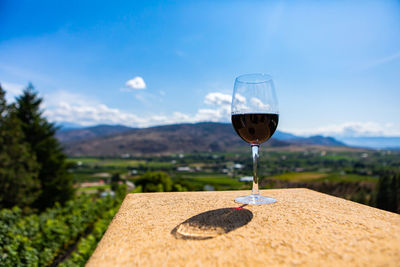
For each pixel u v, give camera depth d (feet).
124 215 2.88
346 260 1.68
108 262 1.71
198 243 2.01
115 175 212.64
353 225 2.37
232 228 2.34
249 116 3.51
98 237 16.17
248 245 1.95
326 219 2.58
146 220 2.65
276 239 2.06
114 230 2.35
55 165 69.26
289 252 1.82
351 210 2.93
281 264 1.65
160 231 2.29
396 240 1.98
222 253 1.82
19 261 15.25
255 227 2.36
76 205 30.42
